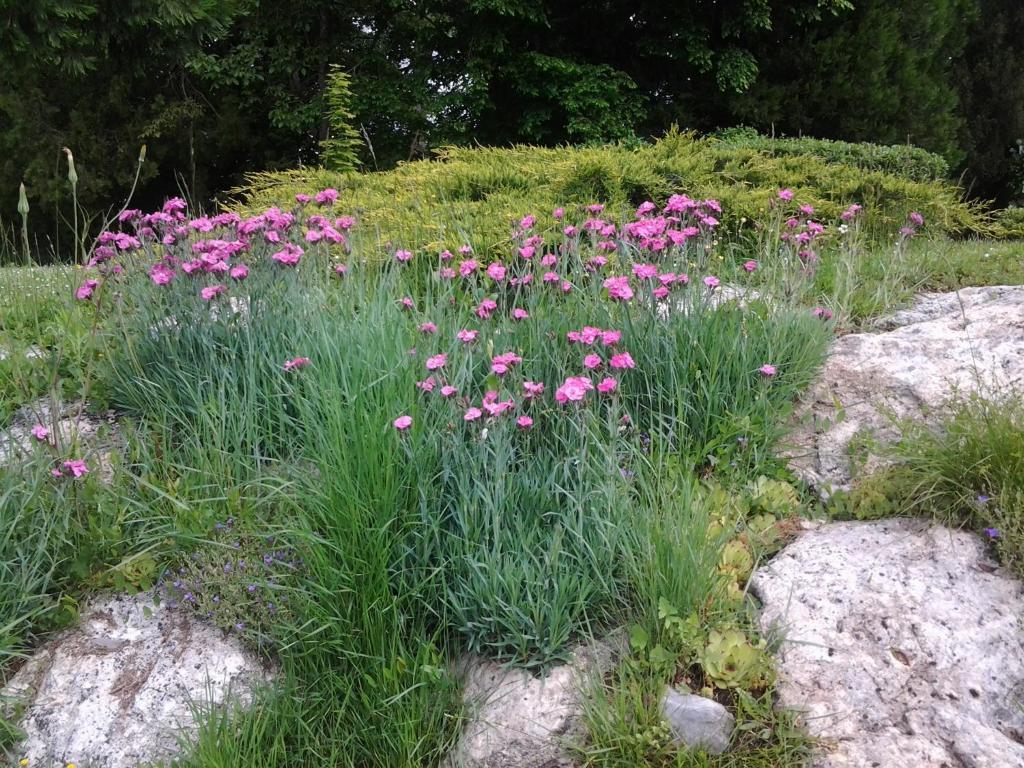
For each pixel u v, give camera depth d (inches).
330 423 116.2
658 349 141.7
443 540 113.2
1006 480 112.6
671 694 97.9
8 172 529.3
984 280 215.2
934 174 374.9
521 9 503.5
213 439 132.0
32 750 102.7
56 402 125.1
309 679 106.5
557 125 548.4
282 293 153.8
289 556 114.6
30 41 330.6
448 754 100.7
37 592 115.1
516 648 105.3
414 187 260.8
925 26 573.3
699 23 528.4
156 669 109.1
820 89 534.9
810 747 93.4
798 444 141.4
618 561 110.9
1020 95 680.4
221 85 552.1
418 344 137.9
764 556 121.3
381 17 577.9
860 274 205.9
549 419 126.1
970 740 91.2
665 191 251.4
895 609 105.3
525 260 161.9
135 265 167.2
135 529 123.3
